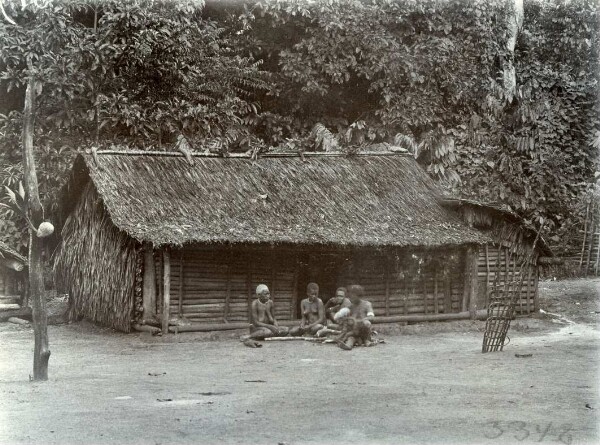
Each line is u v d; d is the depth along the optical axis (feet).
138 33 74.13
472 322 58.90
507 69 92.63
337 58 86.22
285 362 40.81
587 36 97.76
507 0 91.86
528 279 62.69
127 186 54.54
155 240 50.24
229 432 24.31
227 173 58.95
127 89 75.46
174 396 30.55
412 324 58.18
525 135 90.79
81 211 59.82
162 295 52.26
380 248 56.08
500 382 33.71
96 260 56.65
